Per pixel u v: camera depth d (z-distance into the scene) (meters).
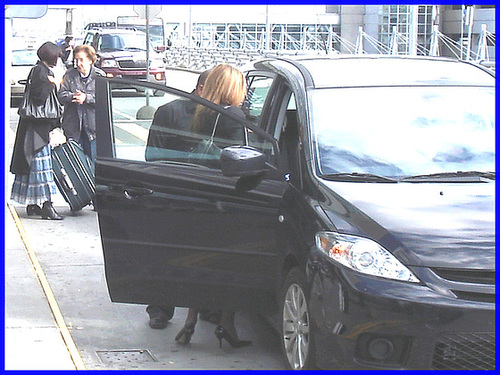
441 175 5.41
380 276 4.58
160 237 5.57
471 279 4.56
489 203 5.04
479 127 5.81
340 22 68.31
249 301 5.42
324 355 4.71
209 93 5.88
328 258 4.72
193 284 5.53
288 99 6.01
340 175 5.32
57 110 9.28
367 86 5.98
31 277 7.14
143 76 30.50
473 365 4.53
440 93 6.01
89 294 6.88
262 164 5.21
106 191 5.65
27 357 5.34
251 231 5.32
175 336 6.02
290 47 67.25
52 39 40.91
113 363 5.43
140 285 5.67
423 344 4.50
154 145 5.63
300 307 4.97
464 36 62.00
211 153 5.51
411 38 58.09
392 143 5.61
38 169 9.31
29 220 9.34
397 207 4.93
